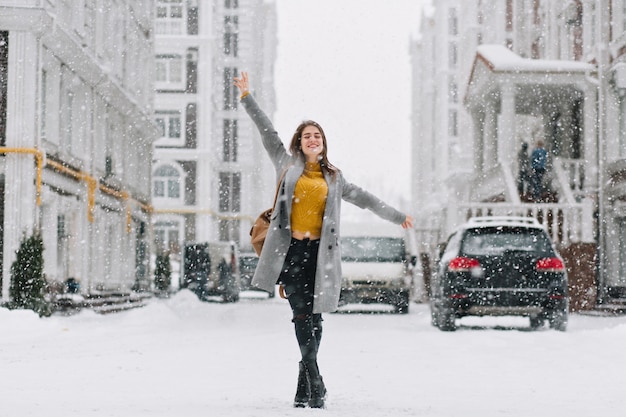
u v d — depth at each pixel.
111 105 27.73
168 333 13.86
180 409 5.26
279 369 8.10
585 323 17.23
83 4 23.62
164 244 57.31
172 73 57.78
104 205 27.23
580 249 22.30
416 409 5.36
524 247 14.60
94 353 10.02
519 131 33.09
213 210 59.78
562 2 30.20
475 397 6.10
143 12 33.00
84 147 24.19
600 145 25.03
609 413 5.30
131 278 31.16
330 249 5.50
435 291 15.34
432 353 9.97
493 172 26.67
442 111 64.44
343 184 5.70
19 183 19.16
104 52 26.38
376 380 7.21
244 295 46.41
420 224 62.91
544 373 7.84
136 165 32.75
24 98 19.33
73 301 20.53
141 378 7.32
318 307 5.41
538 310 14.39
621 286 23.69
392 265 23.17
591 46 26.72
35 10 19.14
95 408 5.30
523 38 36.56
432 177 69.56
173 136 57.78
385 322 17.64
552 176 25.09
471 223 15.19
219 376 7.48
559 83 25.86
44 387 6.66
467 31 46.78
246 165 63.06
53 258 21.16
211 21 57.69
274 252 5.47
